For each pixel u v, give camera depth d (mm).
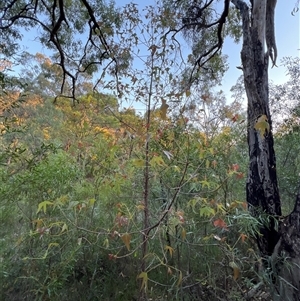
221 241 1769
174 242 1975
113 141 2057
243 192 2625
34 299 1776
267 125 1517
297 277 1895
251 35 2598
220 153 1981
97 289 1993
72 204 1573
